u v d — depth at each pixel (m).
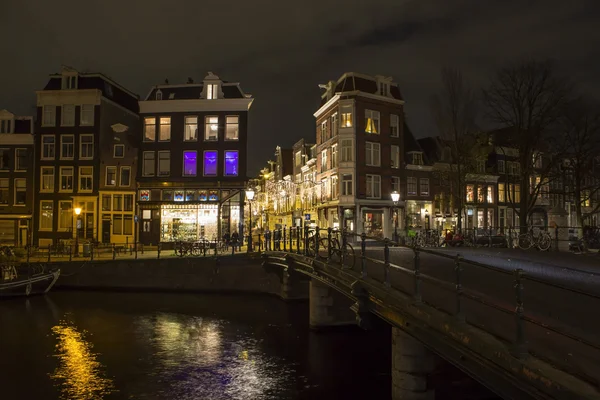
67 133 42.19
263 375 15.26
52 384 14.47
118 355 17.36
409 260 17.06
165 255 34.56
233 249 31.08
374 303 11.95
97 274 31.42
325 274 15.97
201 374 15.37
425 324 8.51
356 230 43.59
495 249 24.66
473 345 6.74
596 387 4.86
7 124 43.72
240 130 41.41
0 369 15.77
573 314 8.20
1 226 42.66
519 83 29.73
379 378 14.93
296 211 58.62
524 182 30.27
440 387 12.12
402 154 46.84
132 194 41.81
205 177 41.00
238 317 23.83
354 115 44.59
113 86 45.47
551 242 26.30
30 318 23.27
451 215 49.12
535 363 5.62
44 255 35.28
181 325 22.09
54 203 42.00
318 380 14.77
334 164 45.88
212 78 41.72
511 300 9.41
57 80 43.09
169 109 41.72
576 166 33.31
